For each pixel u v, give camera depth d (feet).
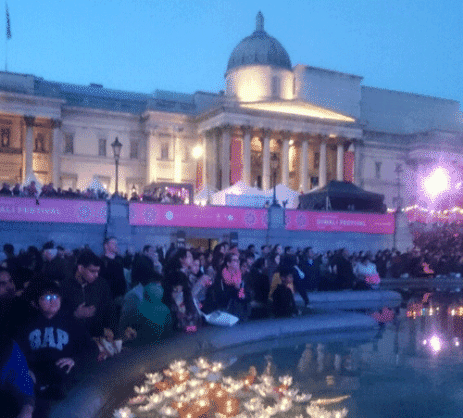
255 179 236.22
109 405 19.60
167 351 26.11
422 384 22.09
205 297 38.24
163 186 136.98
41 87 199.21
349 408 18.72
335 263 66.13
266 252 68.13
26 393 10.07
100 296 25.17
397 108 281.95
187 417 17.56
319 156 234.99
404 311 48.21
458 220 182.29
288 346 30.89
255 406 18.33
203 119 215.92
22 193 91.61
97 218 90.48
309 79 252.42
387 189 254.88
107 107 222.89
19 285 22.81
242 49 255.50
